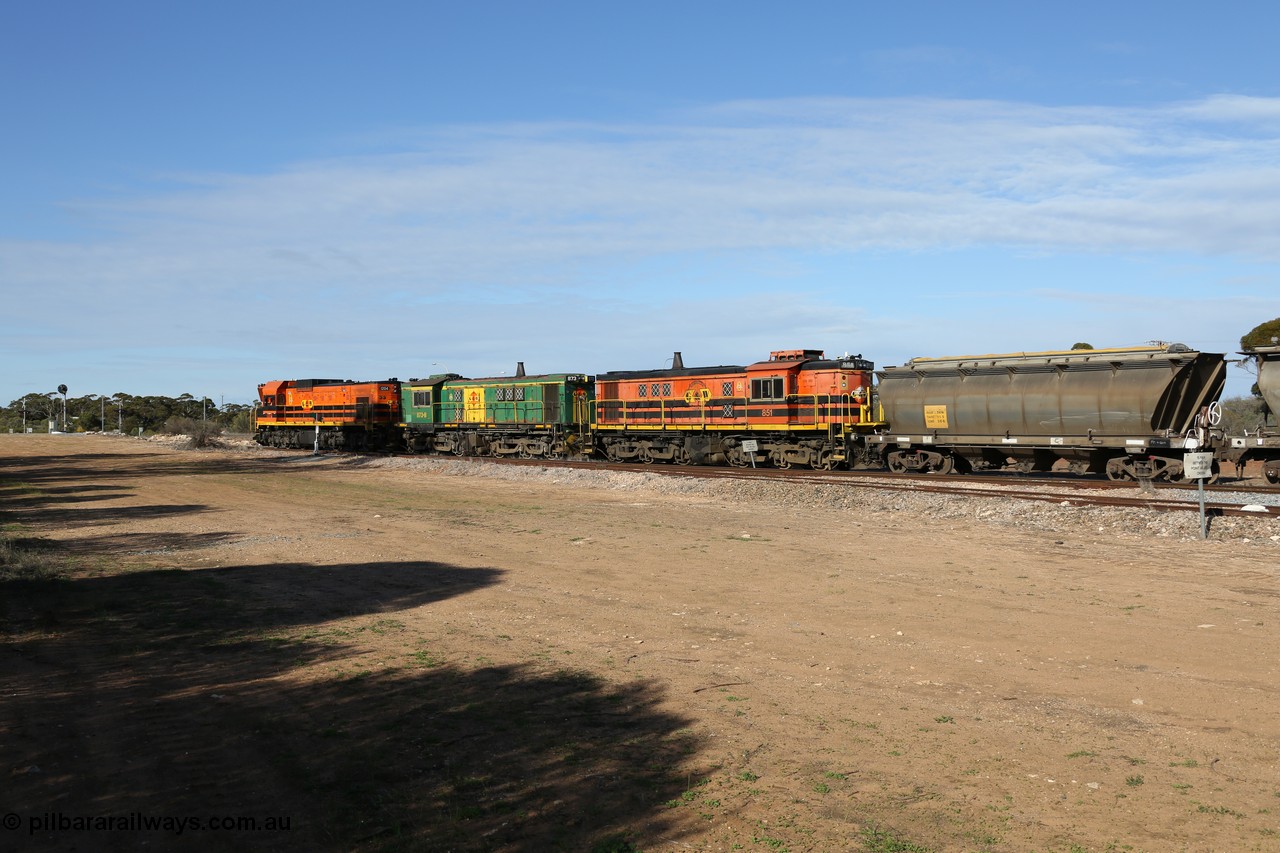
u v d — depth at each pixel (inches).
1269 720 315.0
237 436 3201.3
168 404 4436.5
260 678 379.6
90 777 279.9
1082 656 392.5
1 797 265.3
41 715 335.0
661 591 542.6
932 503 866.8
